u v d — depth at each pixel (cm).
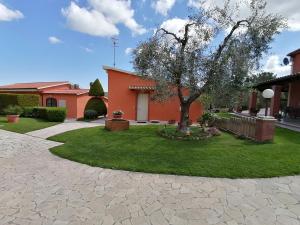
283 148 707
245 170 515
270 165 545
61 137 926
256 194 404
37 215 328
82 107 2162
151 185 443
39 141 867
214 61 805
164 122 1554
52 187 431
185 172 507
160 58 865
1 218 319
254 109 1747
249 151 677
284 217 327
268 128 809
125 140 855
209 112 1198
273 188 429
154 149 716
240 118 981
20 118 1583
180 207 355
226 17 860
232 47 809
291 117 1520
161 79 885
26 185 440
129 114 1642
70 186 436
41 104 2145
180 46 895
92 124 1448
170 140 859
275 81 1351
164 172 512
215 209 349
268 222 313
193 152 676
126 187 433
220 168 530
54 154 675
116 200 378
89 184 447
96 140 858
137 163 572
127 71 1622
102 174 504
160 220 317
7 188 425
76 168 545
